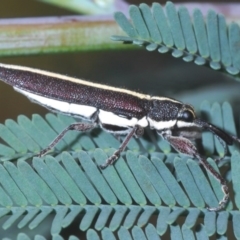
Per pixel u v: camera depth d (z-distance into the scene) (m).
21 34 0.11
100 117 0.11
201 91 0.12
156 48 0.10
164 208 0.10
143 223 0.10
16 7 0.15
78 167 0.10
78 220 0.11
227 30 0.11
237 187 0.10
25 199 0.10
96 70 0.14
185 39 0.10
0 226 0.11
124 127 0.11
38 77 0.11
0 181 0.10
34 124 0.11
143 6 0.10
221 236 0.10
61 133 0.11
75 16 0.11
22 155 0.10
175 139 0.11
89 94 0.11
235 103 0.12
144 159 0.10
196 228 0.10
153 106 0.11
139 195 0.10
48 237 0.11
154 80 0.13
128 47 0.11
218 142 0.11
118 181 0.10
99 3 0.11
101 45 0.11
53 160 0.10
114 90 0.11
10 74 0.11
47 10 0.15
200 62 0.10
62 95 0.11
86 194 0.10
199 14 0.11
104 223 0.10
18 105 0.14
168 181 0.10
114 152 0.10
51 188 0.10
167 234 0.12
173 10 0.10
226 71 0.11
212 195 0.10
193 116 0.11
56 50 0.11
